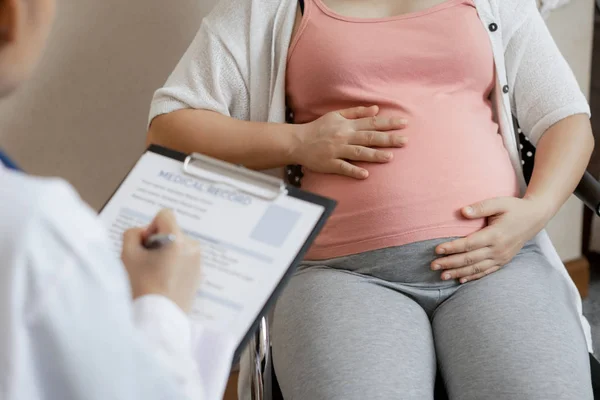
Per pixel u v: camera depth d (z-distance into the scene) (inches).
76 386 20.0
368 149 45.3
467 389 39.4
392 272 44.5
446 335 42.6
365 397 37.1
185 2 57.3
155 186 34.2
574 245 77.5
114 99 57.8
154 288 27.5
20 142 55.8
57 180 20.8
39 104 55.3
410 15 48.6
